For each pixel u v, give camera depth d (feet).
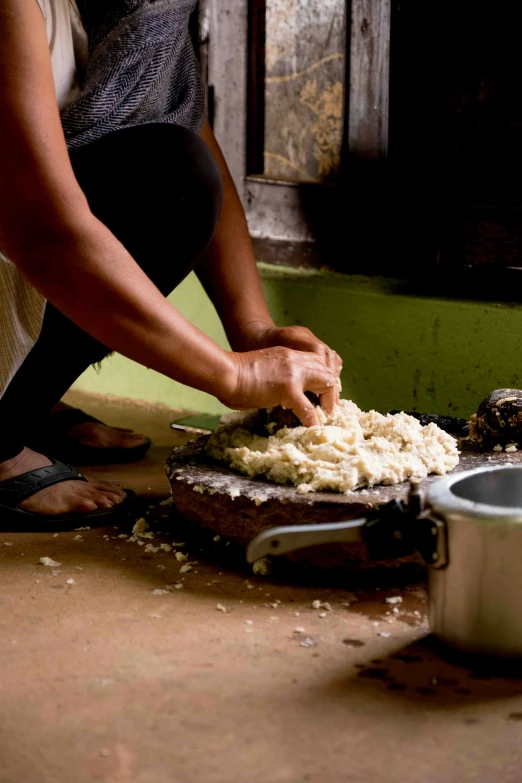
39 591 5.29
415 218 8.38
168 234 6.32
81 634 4.78
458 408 7.82
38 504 6.20
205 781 3.61
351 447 5.49
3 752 3.82
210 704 4.13
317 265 8.97
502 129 7.91
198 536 6.06
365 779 3.60
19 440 6.31
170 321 5.32
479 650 4.37
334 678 4.33
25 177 5.10
